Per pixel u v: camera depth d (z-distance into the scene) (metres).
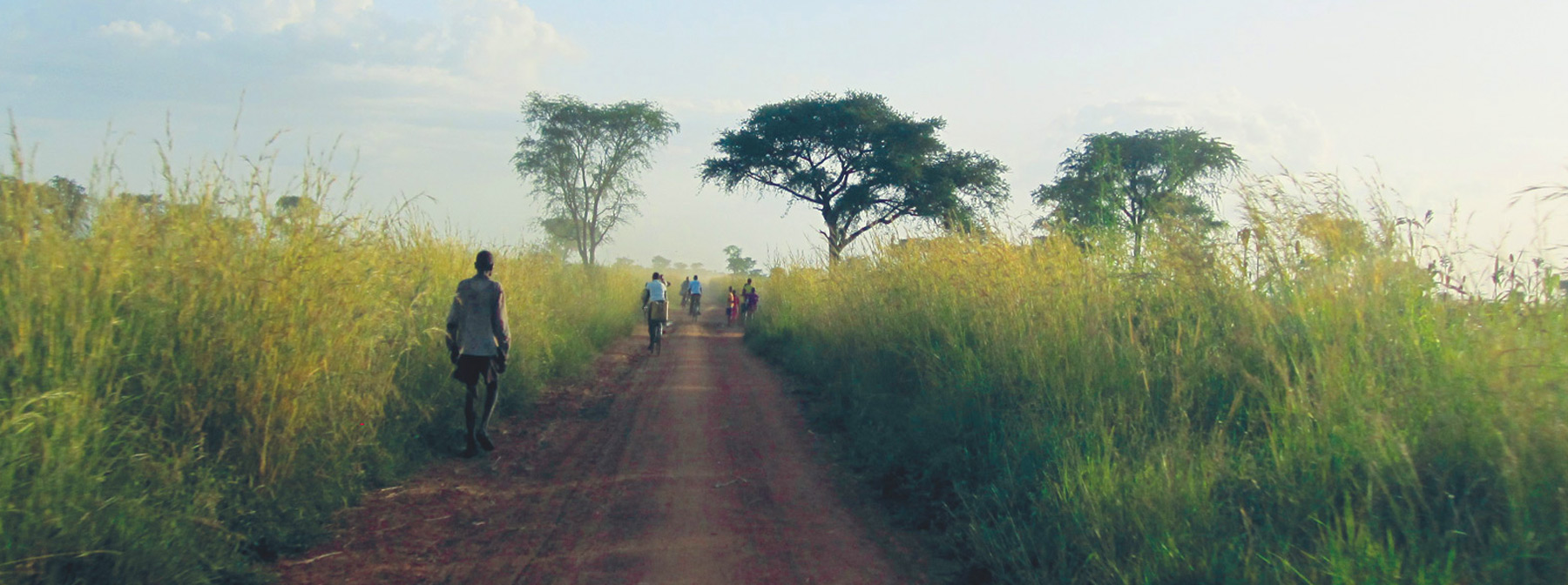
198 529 4.03
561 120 39.81
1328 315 5.06
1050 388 5.70
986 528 4.54
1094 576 3.76
